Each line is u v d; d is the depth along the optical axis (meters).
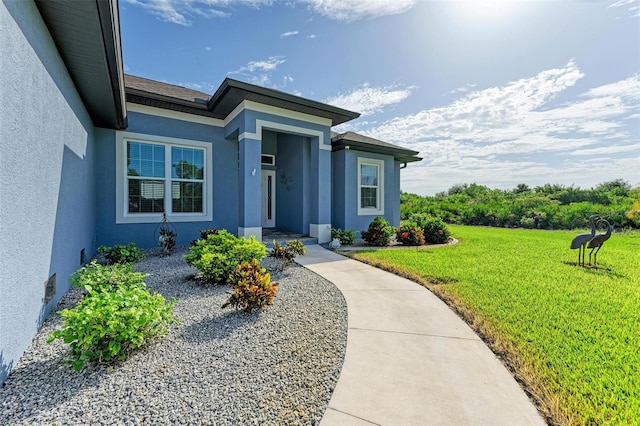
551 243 11.45
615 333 3.69
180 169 9.27
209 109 9.26
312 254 8.79
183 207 9.35
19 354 2.82
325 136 10.51
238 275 4.55
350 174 12.29
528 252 9.27
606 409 2.35
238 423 2.15
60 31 3.98
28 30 3.17
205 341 3.38
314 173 10.57
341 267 7.21
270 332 3.66
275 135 13.41
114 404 2.30
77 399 2.34
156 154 8.88
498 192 29.17
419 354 3.22
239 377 2.71
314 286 5.62
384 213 13.52
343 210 12.16
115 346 2.66
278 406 2.35
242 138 8.73
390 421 2.21
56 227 4.19
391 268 6.92
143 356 3.01
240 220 8.99
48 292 3.85
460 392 2.57
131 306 3.01
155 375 2.69
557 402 2.42
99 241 7.98
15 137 2.77
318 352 3.21
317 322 3.99
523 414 2.31
